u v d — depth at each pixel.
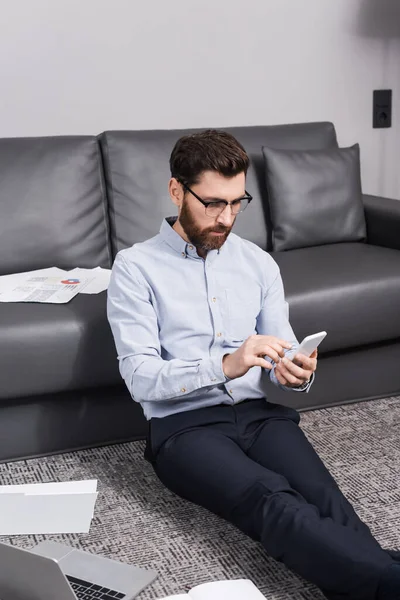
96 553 1.76
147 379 1.79
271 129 3.00
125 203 2.68
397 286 2.46
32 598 1.40
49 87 3.10
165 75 3.25
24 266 2.56
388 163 3.71
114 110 3.21
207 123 3.37
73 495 1.58
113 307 1.91
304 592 1.62
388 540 1.79
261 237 2.85
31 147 2.63
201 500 1.73
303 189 2.83
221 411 1.87
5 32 3.00
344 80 3.54
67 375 2.12
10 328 2.06
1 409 2.13
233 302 1.95
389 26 3.55
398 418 2.42
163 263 1.93
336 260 2.62
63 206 2.60
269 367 1.72
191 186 1.77
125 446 2.25
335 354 2.46
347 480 2.06
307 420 2.41
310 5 3.40
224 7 3.28
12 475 2.09
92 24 3.10
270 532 1.54
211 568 1.69
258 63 3.38
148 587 1.62
